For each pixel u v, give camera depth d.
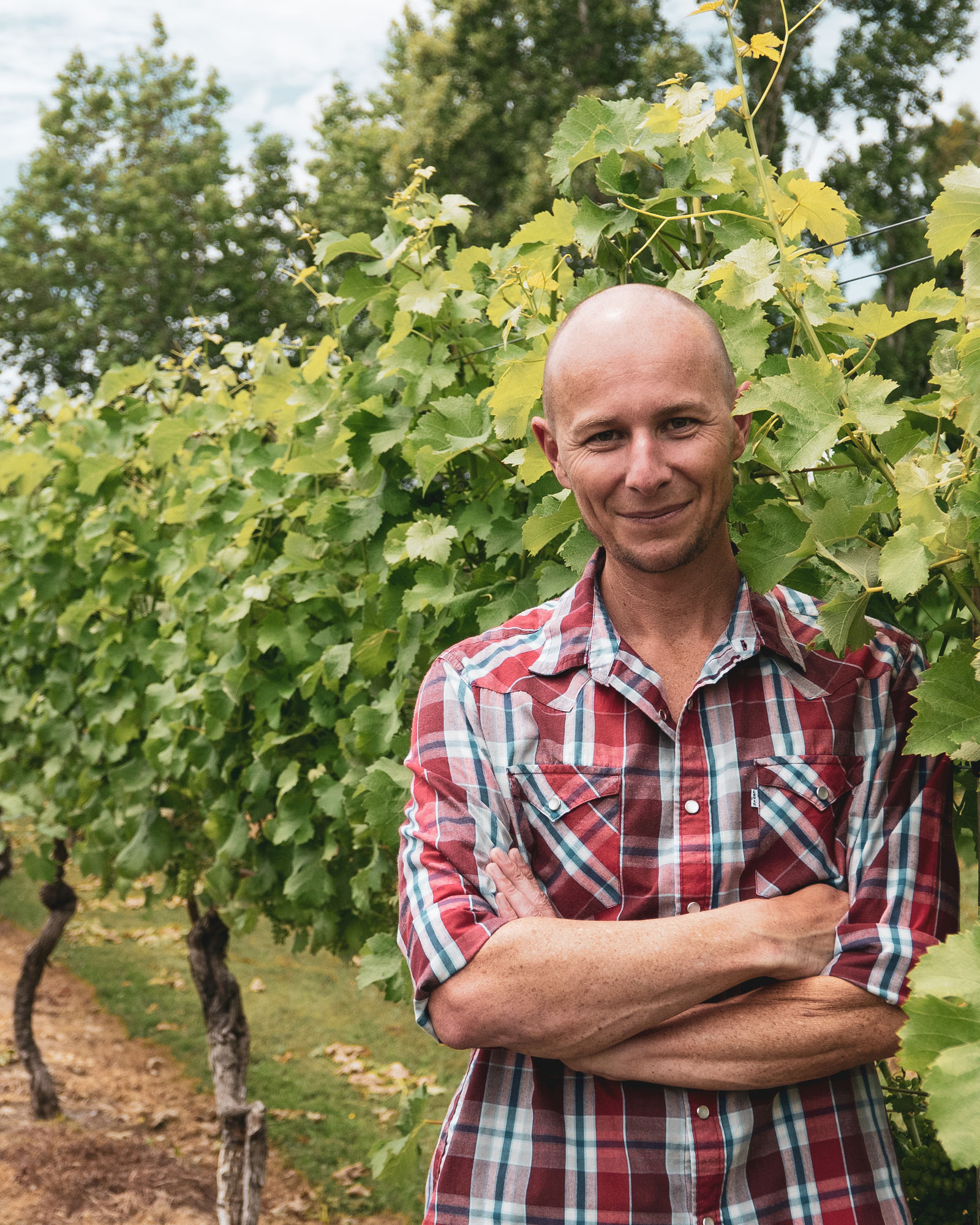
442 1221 1.34
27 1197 4.49
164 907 9.27
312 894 3.41
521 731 1.42
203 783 3.87
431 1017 1.34
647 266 2.06
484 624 2.27
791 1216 1.27
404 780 2.54
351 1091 5.62
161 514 4.35
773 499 1.57
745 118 1.53
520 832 1.40
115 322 29.39
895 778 1.37
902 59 19.80
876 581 1.35
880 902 1.32
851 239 1.75
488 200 20.17
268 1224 4.39
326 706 3.31
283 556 3.29
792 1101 1.30
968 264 1.20
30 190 32.59
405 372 2.55
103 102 32.38
